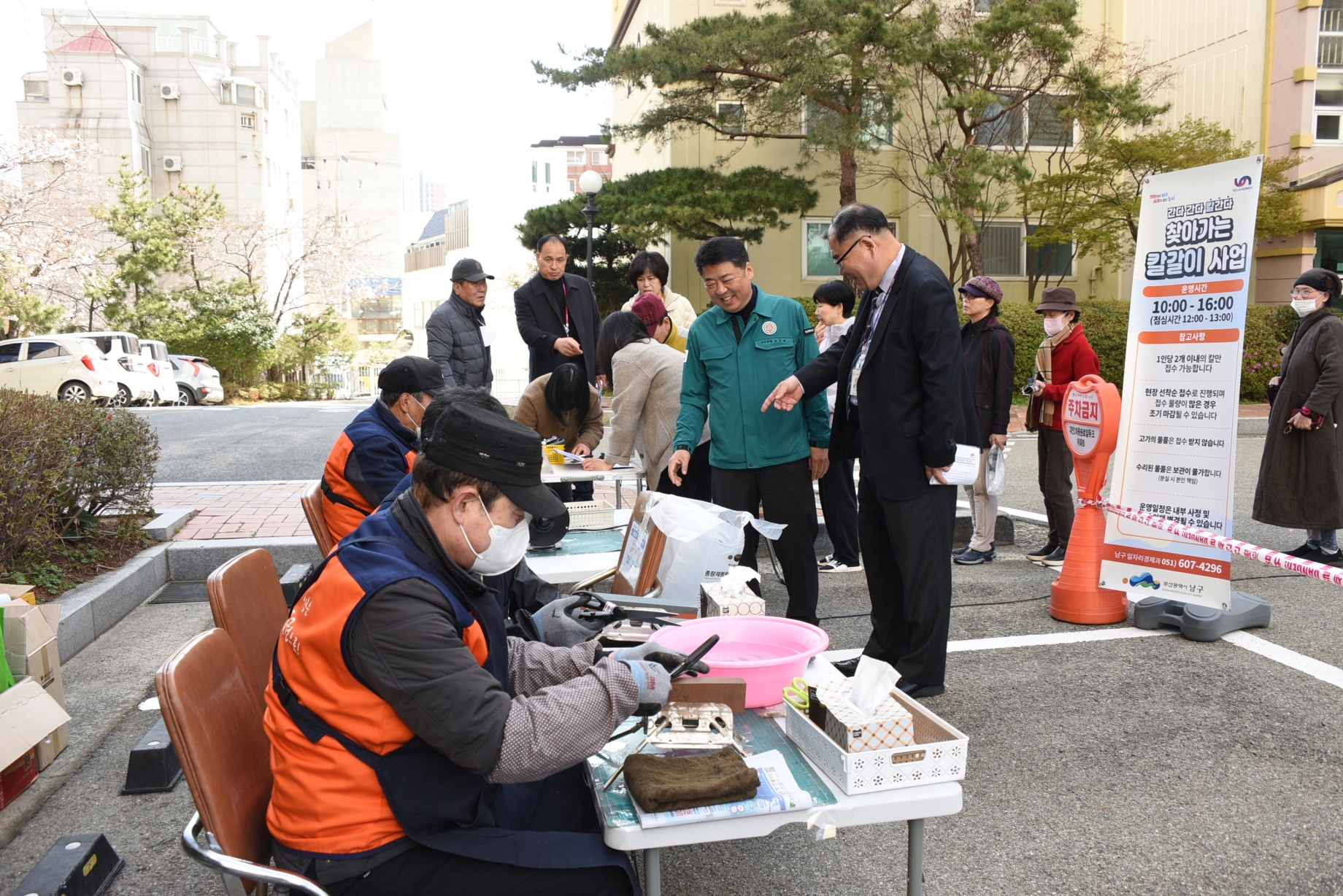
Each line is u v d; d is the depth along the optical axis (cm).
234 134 4584
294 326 3569
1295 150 1952
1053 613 497
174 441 1342
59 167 2819
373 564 167
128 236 3072
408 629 161
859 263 366
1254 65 2016
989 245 2127
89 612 475
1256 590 539
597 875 170
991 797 304
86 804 313
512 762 165
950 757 179
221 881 266
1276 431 590
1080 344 591
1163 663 421
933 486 366
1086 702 379
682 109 1775
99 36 4369
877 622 405
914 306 354
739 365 420
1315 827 279
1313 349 571
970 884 256
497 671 185
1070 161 2045
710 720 189
